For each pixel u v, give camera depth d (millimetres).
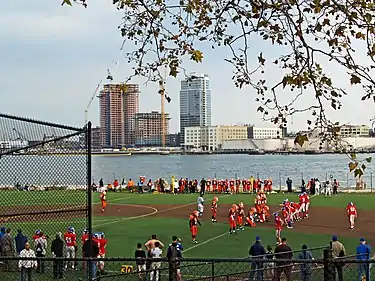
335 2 8953
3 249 21828
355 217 37625
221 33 11445
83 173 16031
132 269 20531
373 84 8828
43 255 20984
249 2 9703
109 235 34219
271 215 43562
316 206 49812
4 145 13430
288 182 65562
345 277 18594
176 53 11852
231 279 19281
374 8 8828
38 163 17047
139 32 11812
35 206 24547
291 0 9281
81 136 13711
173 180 66438
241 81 11305
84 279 17953
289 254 20203
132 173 161375
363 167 9242
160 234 34625
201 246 30641
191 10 11227
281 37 9711
